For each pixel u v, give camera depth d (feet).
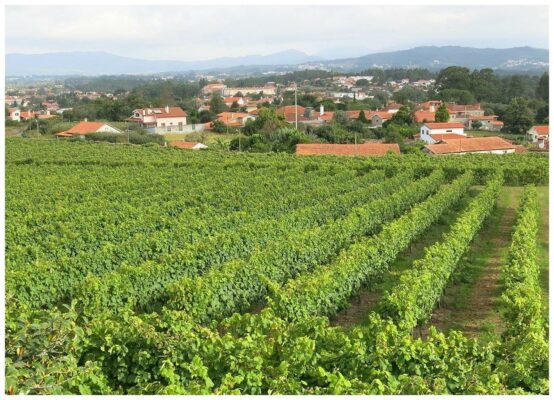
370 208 103.19
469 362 41.68
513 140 315.37
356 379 37.24
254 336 44.55
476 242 100.53
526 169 169.58
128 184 138.92
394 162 188.34
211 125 389.60
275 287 57.72
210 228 94.02
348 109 480.23
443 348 41.52
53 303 67.46
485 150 251.19
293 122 365.61
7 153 216.13
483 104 456.45
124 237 91.09
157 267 67.15
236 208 112.57
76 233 87.10
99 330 43.57
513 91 492.13
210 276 62.08
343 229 87.40
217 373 40.32
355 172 169.37
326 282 60.13
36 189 132.36
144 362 42.34
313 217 102.42
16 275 62.90
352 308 68.90
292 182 144.25
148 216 98.63
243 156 212.02
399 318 52.37
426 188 138.31
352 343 43.29
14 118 433.48
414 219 92.48
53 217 101.50
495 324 63.57
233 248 80.84
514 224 110.52
